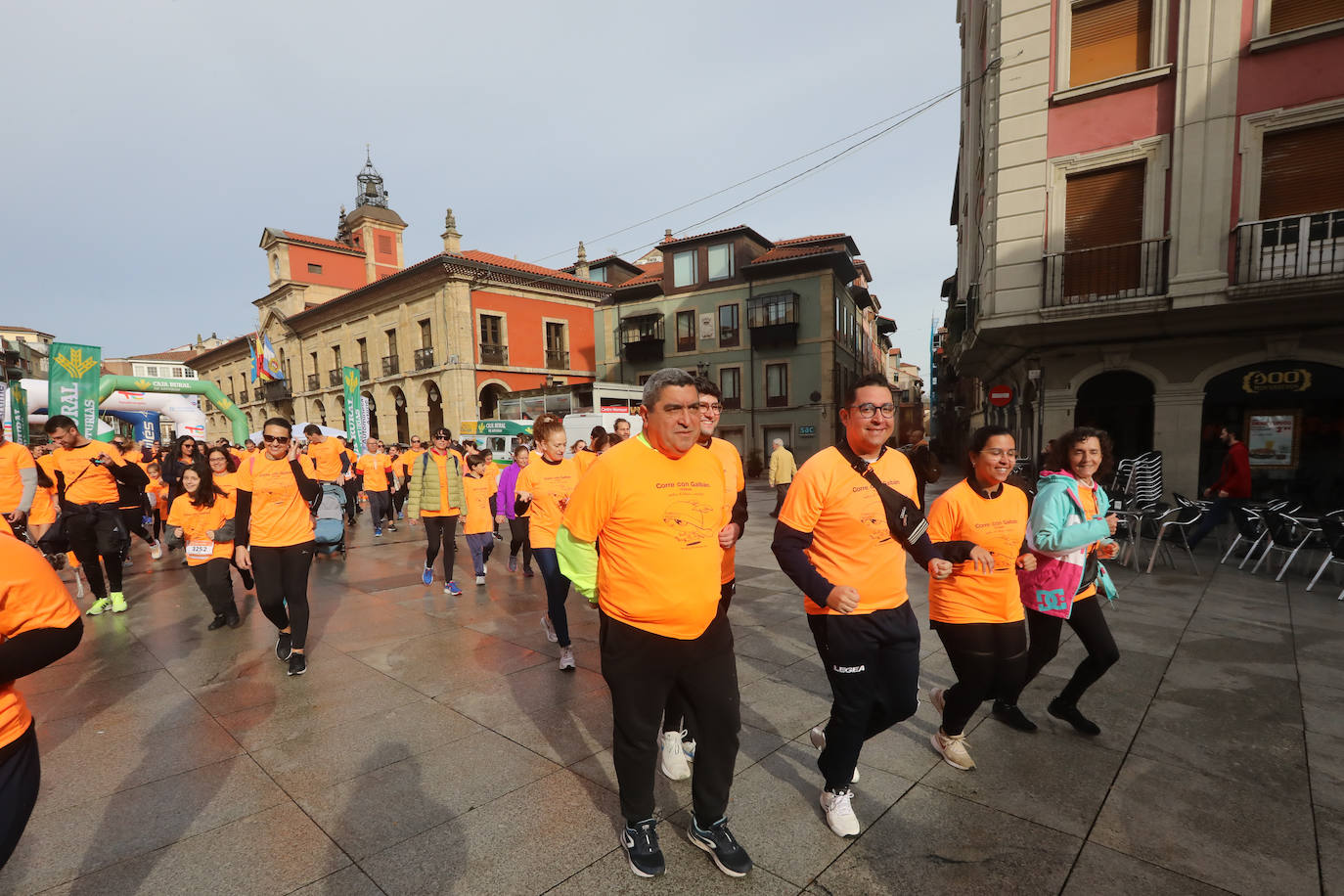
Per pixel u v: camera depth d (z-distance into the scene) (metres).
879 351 43.66
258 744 3.13
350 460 12.23
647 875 2.16
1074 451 3.17
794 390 25.33
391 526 11.71
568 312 30.72
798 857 2.26
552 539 4.13
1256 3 8.08
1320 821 2.39
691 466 2.17
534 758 2.98
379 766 2.92
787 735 3.17
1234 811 2.46
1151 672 3.87
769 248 28.34
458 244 28.69
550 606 4.18
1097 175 9.29
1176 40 8.58
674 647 2.11
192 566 5.15
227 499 5.14
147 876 2.18
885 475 2.39
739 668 4.09
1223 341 8.90
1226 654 4.14
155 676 4.10
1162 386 9.30
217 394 17.77
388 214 39.56
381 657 4.41
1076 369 9.91
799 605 5.63
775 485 11.82
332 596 6.26
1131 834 2.33
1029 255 9.61
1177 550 7.83
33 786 1.50
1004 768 2.82
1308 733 3.07
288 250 35.59
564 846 2.34
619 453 2.13
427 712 3.50
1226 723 3.19
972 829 2.39
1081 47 9.30
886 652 2.36
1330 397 8.35
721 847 2.21
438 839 2.38
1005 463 2.54
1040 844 2.29
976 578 2.63
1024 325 9.51
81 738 3.23
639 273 34.62
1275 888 2.04
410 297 28.47
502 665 4.24
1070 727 3.20
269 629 5.14
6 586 1.38
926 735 3.15
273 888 2.12
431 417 31.33
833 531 2.35
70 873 2.21
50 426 5.40
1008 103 9.71
